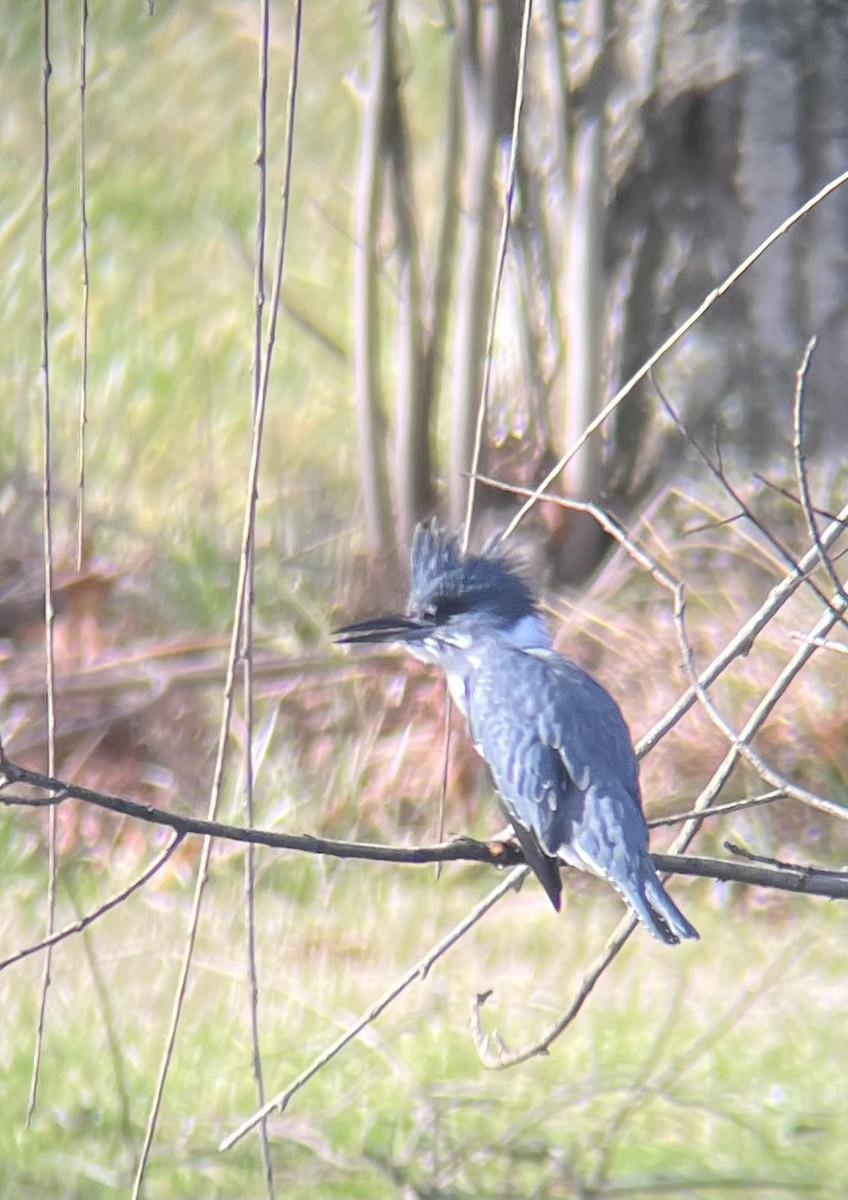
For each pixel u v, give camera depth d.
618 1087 8.27
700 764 11.43
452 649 7.72
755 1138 8.40
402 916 10.80
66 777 12.08
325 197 19.20
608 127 12.55
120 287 18.30
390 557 13.10
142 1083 9.09
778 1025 9.47
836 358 13.18
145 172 19.88
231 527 14.59
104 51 21.20
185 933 10.59
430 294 13.27
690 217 13.40
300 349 17.19
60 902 11.02
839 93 13.08
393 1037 9.17
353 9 21.28
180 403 16.64
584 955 10.36
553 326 12.73
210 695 12.55
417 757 11.90
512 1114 8.61
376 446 13.21
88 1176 8.33
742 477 13.14
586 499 12.73
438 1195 7.94
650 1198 7.87
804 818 11.22
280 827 11.61
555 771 6.87
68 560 13.88
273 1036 9.51
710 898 10.98
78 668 12.86
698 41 13.31
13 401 16.77
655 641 12.05
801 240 13.17
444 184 12.70
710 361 13.39
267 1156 7.19
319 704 12.36
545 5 12.36
